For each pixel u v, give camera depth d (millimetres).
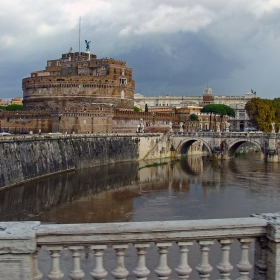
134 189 89375
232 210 68688
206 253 13883
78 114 152625
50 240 13156
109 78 192875
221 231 13727
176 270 13812
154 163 145625
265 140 146375
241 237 13898
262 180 102625
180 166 136375
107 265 29766
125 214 65188
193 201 76125
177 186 93938
